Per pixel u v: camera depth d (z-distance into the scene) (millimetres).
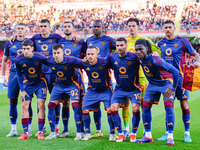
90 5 35281
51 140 5730
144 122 5422
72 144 5289
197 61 5758
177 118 8547
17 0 35562
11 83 6566
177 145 5152
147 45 5223
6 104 12406
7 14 33094
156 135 6242
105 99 5754
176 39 5863
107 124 7941
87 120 5852
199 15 28922
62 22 31672
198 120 8133
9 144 5387
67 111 6262
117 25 28078
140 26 28219
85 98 5875
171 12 30641
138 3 34125
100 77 5699
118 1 34594
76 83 6016
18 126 7844
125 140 5699
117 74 5609
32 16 33000
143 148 4898
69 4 35625
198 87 5590
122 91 5652
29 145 5262
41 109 6000
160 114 9422
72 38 6703
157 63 5066
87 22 30469
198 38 28156
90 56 5523
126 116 6062
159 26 27625
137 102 5566
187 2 32781
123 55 5480
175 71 5090
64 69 5781
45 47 6707
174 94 5340
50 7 35000
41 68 6137
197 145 5164
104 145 5172
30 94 6102
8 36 29031
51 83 6574
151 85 5410
